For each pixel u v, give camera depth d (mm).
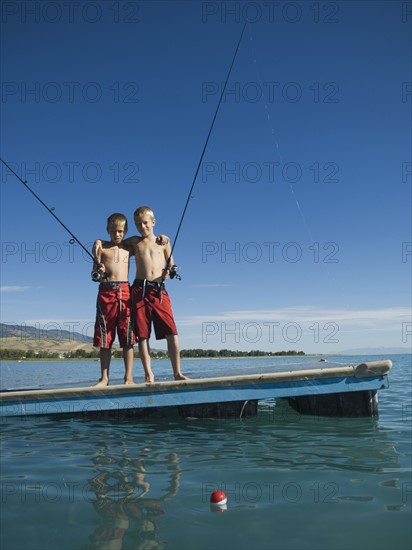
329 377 4379
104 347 4684
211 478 2623
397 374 13055
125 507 2156
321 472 2727
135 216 4828
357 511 2086
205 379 4336
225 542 1778
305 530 1884
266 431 4086
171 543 1772
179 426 4422
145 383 4359
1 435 4031
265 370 5789
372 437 3762
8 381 11461
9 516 2059
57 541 1799
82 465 2943
